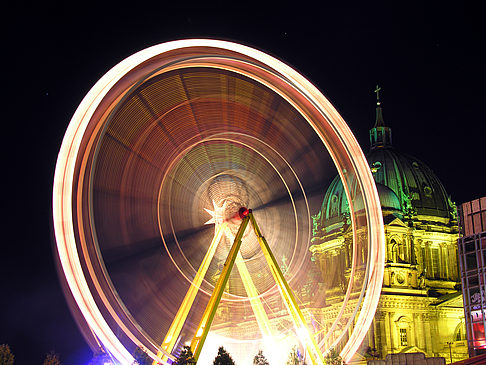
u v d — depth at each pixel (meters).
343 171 52.66
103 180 46.41
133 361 41.12
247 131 55.00
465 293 80.31
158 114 49.22
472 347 77.50
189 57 45.34
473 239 80.69
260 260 68.88
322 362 46.31
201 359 87.94
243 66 49.41
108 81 42.00
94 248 41.31
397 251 111.50
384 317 105.38
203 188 53.56
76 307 40.00
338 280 119.00
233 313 107.50
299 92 49.75
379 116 148.12
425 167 140.12
